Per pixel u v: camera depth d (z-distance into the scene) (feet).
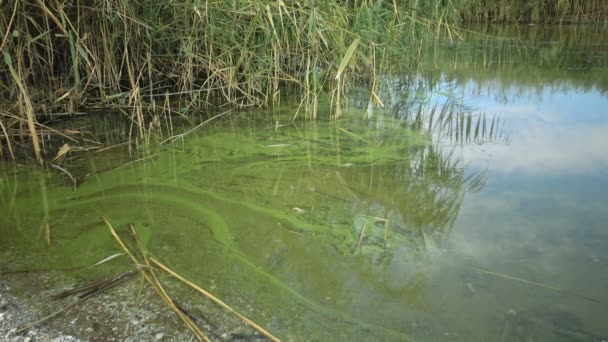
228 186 7.38
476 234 5.83
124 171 7.94
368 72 13.79
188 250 5.64
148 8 11.28
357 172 7.86
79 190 7.22
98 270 5.26
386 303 4.68
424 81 14.10
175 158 8.53
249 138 9.60
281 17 10.64
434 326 4.36
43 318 4.50
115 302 4.74
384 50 11.87
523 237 5.73
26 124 9.39
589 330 4.26
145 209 6.64
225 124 10.50
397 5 12.19
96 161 8.35
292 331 4.33
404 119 10.68
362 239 5.84
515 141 8.90
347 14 10.79
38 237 5.92
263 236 5.95
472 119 10.41
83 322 4.46
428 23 13.47
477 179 7.34
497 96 12.35
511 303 4.63
